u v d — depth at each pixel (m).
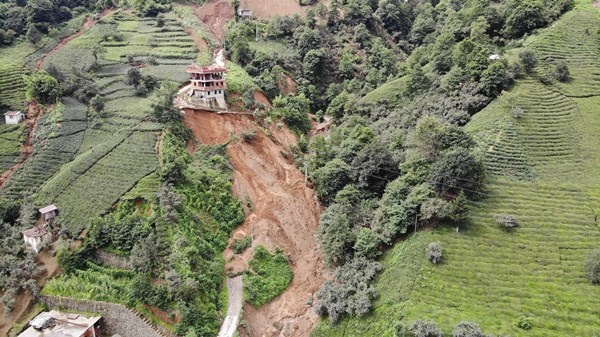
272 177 82.50
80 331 54.41
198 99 88.25
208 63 104.06
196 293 57.84
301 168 85.94
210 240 66.88
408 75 99.88
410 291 55.22
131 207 65.19
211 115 85.94
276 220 75.31
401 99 94.44
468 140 67.12
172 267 58.72
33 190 70.19
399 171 71.38
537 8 96.88
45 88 85.31
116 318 56.69
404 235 63.72
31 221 65.25
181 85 93.81
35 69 96.81
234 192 75.94
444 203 60.94
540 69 85.50
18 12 114.81
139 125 79.62
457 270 56.72
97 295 57.50
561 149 71.56
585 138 72.88
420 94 92.00
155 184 68.06
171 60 106.69
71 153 76.06
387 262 61.69
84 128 80.94
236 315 59.84
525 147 71.81
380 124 89.06
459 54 88.50
